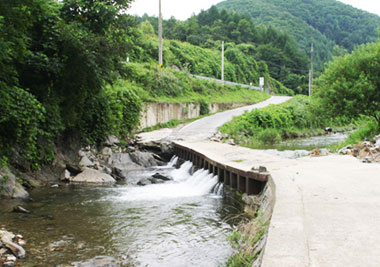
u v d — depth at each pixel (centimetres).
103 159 1792
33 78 1310
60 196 1150
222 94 5062
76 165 1532
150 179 1459
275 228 467
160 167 1919
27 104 1129
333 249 391
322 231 451
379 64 1716
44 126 1332
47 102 1342
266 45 9725
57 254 659
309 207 567
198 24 9681
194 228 826
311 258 368
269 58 9500
